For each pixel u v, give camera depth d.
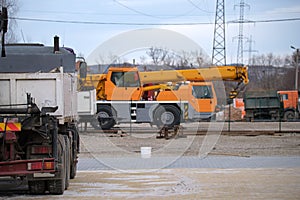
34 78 11.47
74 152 14.51
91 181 14.21
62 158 11.87
